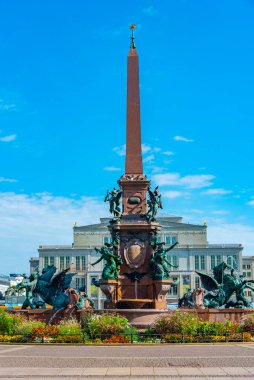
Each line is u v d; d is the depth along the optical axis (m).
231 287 45.31
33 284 44.38
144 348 27.36
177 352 25.23
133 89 46.78
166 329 31.69
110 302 40.88
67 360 22.39
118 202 43.62
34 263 156.62
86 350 26.45
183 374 18.67
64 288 44.03
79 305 39.75
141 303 39.94
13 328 32.84
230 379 17.75
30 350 26.66
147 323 37.41
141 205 43.38
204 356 23.52
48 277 44.62
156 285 40.91
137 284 41.69
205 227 149.38
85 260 149.12
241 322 37.88
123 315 38.03
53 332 31.27
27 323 33.81
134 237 42.56
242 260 160.50
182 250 148.38
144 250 42.28
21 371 19.42
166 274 41.81
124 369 19.78
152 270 41.66
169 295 142.88
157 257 41.72
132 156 44.97
